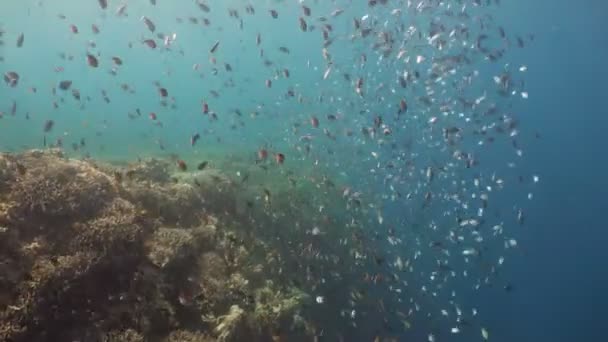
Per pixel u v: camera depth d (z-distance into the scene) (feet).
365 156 50.37
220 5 195.72
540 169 132.46
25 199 20.13
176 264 22.26
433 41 37.04
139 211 23.35
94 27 47.50
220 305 22.66
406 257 46.39
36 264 18.15
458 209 39.99
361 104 45.57
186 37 246.68
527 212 99.30
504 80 37.17
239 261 28.25
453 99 39.58
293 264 36.78
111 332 17.88
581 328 65.51
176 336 19.47
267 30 314.14
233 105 157.38
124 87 63.36
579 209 105.50
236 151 71.67
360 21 37.83
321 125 58.34
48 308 17.29
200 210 30.55
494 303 66.64
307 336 27.96
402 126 41.96
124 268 20.15
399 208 48.06
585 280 78.69
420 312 46.91
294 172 49.21
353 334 38.96
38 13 198.90
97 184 22.66
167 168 37.04
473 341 52.11
